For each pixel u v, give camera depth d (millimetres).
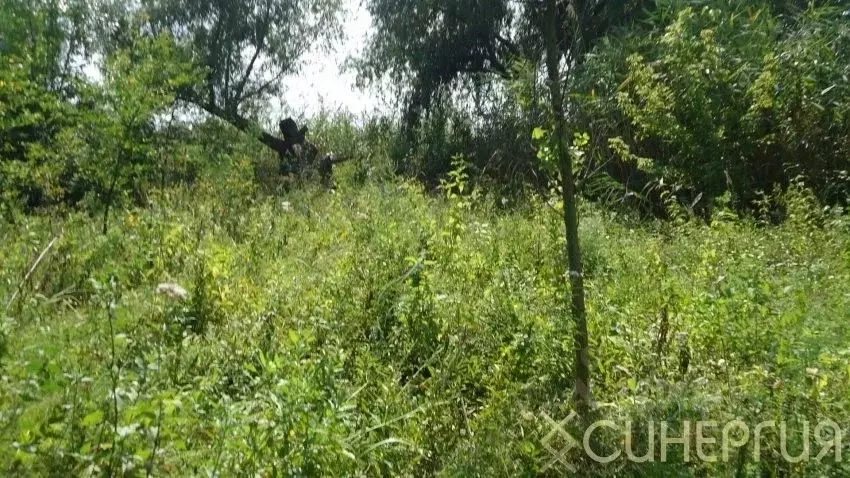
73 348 4113
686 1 12414
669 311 5078
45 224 8203
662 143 11578
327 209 10242
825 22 11867
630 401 3930
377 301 5422
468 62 19359
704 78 11102
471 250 6824
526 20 16859
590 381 4277
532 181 11969
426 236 6781
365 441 3740
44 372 3457
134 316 4781
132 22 15719
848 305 5164
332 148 18109
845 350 4188
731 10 12602
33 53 11688
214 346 4703
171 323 4891
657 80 11766
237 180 11266
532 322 4602
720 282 5379
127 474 2947
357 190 12430
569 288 4406
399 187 10695
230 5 18719
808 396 3662
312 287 5938
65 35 13711
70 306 5629
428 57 18938
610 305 5387
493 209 10320
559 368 4320
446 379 4430
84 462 2980
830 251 6941
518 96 4355
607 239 7617
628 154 10797
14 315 4941
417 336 5051
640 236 8742
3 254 6469
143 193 10789
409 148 16906
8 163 9859
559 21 5156
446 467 3654
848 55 11336
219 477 3143
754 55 11336
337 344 4715
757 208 10359
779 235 7676
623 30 13586
